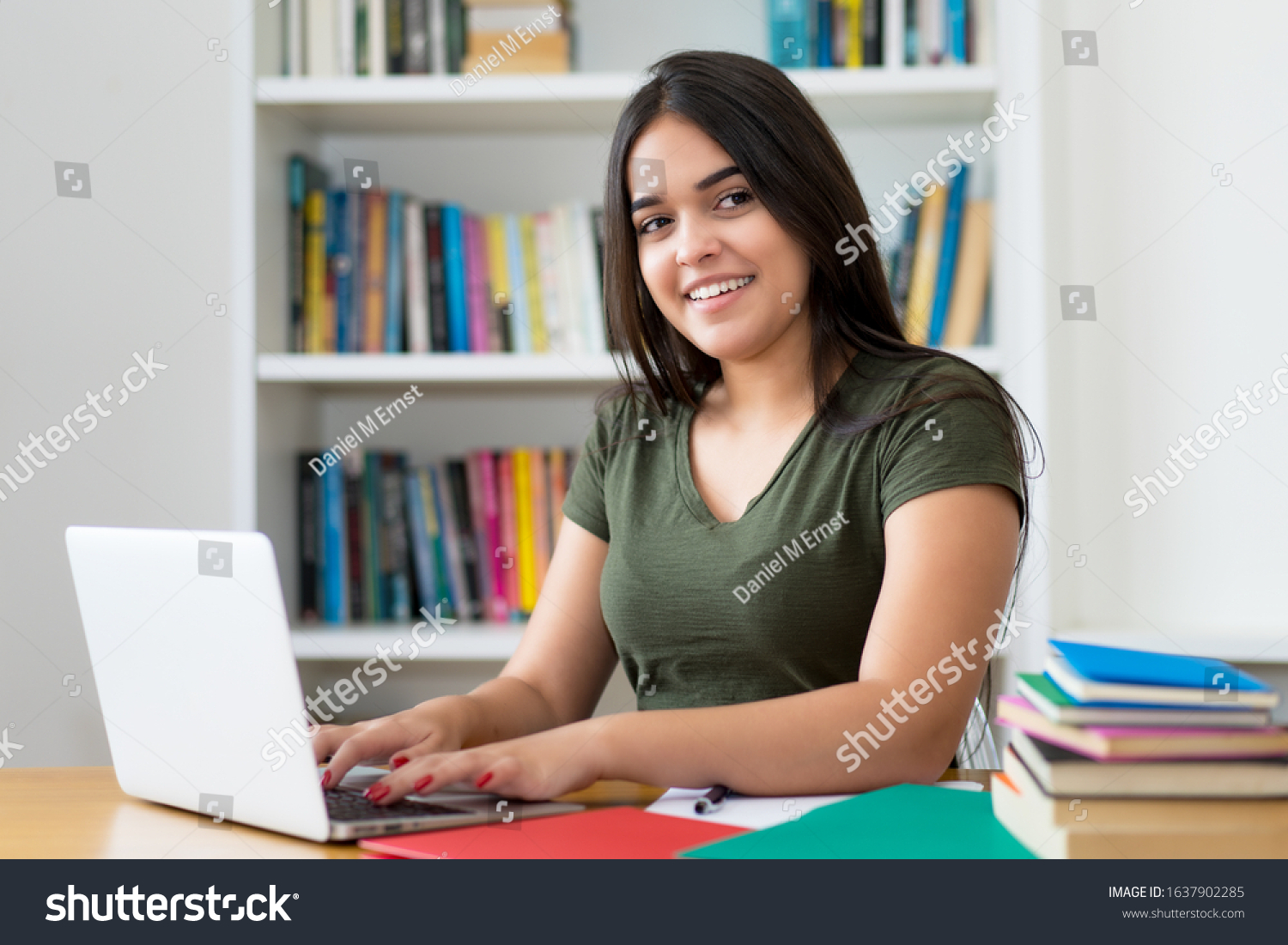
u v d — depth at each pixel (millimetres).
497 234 1949
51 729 1994
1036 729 663
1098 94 1803
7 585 1985
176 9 2033
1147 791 608
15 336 2002
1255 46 1776
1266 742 604
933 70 1801
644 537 1204
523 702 1131
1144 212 1802
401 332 1958
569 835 720
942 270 1851
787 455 1145
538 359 1890
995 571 986
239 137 1847
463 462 1980
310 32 1921
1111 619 1801
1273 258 1775
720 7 2037
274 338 1922
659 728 851
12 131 2008
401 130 2080
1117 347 1801
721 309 1149
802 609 1104
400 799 806
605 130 2080
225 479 2039
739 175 1131
